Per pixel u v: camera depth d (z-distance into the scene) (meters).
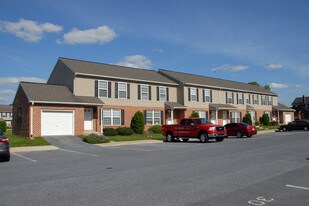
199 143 22.94
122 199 7.02
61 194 7.54
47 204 6.71
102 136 24.28
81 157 15.21
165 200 6.91
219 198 7.06
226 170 10.62
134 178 9.44
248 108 48.56
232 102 45.94
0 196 7.45
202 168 11.09
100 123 29.23
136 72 35.81
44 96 25.64
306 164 11.77
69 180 9.25
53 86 28.64
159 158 14.21
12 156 16.14
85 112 28.50
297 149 16.98
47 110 25.28
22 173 10.69
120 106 31.31
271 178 9.21
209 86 40.94
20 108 27.19
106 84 30.36
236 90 46.56
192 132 24.28
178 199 6.99
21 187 8.38
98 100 28.50
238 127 29.56
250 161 12.70
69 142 23.22
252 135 32.09
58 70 31.25
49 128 25.42
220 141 24.44
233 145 20.34
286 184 8.41
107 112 30.22
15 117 28.78
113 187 8.23
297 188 7.96
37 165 12.63
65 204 6.69
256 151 16.34
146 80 33.69
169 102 36.38
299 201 6.80
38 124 24.78
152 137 28.89
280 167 11.14
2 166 12.52
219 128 23.73
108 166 11.97
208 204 6.60
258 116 52.03
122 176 9.79
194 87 39.12
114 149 19.23
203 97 40.44
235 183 8.57
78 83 28.31
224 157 14.07
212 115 41.78
